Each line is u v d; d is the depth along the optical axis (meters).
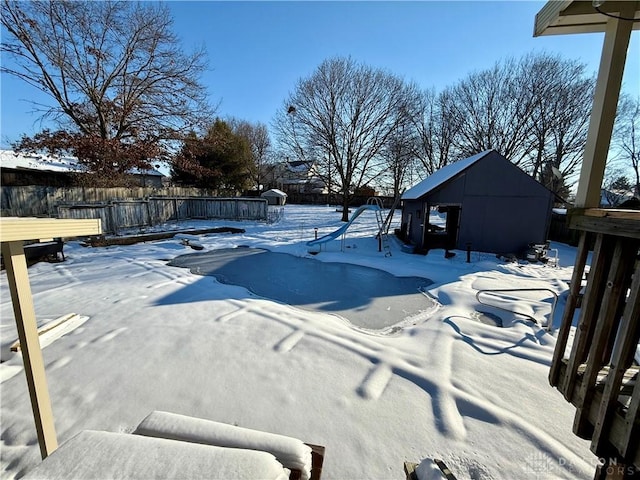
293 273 7.36
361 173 18.86
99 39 13.30
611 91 1.86
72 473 1.05
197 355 3.34
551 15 2.28
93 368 3.06
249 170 24.69
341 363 3.21
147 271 7.05
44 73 12.77
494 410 2.47
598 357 1.66
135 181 15.94
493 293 5.66
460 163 11.54
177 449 1.18
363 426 2.33
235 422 2.36
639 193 18.64
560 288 6.00
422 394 2.71
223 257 8.98
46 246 7.56
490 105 20.69
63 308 4.70
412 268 7.76
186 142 16.03
